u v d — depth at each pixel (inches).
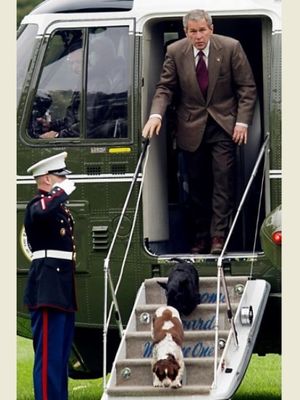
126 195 809.5
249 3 810.2
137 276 808.9
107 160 812.6
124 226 809.5
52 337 743.1
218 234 808.9
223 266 797.9
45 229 745.0
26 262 818.8
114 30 820.6
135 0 822.5
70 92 820.6
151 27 825.5
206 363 726.5
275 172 803.4
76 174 815.1
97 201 812.0
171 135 840.9
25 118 822.5
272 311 805.9
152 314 764.0
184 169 847.7
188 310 758.5
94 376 859.4
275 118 804.0
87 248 812.6
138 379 734.5
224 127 805.2
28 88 824.9
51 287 743.1
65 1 834.2
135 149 810.2
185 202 849.5
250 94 802.8
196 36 794.8
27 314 823.7
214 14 812.0
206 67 802.8
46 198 741.9
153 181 824.3
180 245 848.9
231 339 740.0
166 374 712.4
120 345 746.8
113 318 812.0
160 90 807.1
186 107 811.4
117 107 814.5
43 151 818.8
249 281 772.6
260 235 778.8
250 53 847.1
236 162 825.5
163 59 842.8
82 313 815.7
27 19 836.6
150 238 818.8
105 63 818.8
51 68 824.9
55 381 743.1
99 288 812.6
